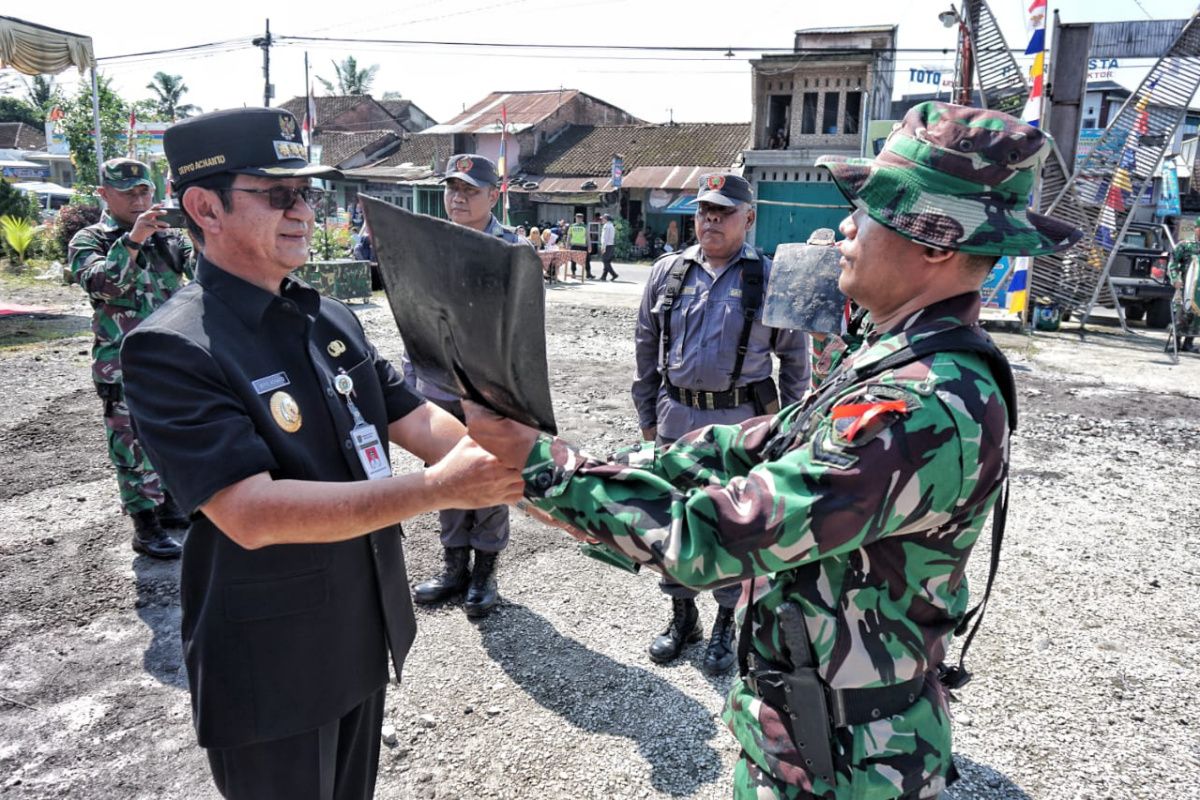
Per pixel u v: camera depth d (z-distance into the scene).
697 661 3.25
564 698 2.98
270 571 1.56
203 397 1.43
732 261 3.27
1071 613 3.66
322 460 1.62
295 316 1.64
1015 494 5.26
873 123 23.22
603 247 20.89
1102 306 13.37
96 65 11.67
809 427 1.38
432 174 32.06
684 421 3.34
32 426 6.07
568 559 4.18
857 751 1.35
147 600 3.61
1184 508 5.04
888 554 1.30
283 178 1.56
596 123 36.69
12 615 3.44
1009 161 1.23
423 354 1.32
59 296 13.16
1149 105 11.98
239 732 1.57
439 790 2.51
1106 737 2.81
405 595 1.87
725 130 31.19
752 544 1.18
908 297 1.35
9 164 37.78
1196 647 3.39
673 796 2.50
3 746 2.65
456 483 1.34
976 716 2.91
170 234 4.11
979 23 12.54
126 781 2.52
